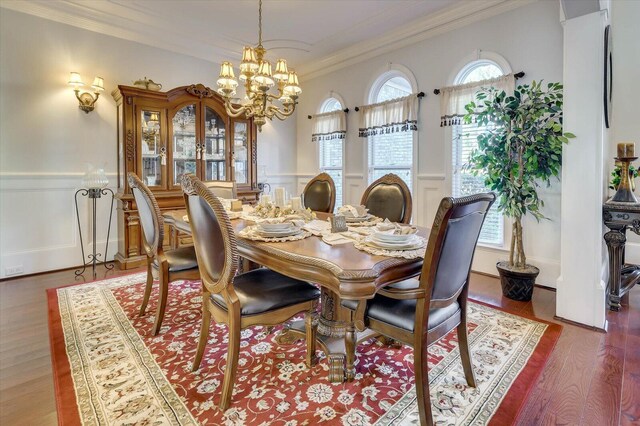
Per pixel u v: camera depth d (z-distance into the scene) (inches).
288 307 69.6
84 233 155.9
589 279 93.8
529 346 83.9
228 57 196.5
